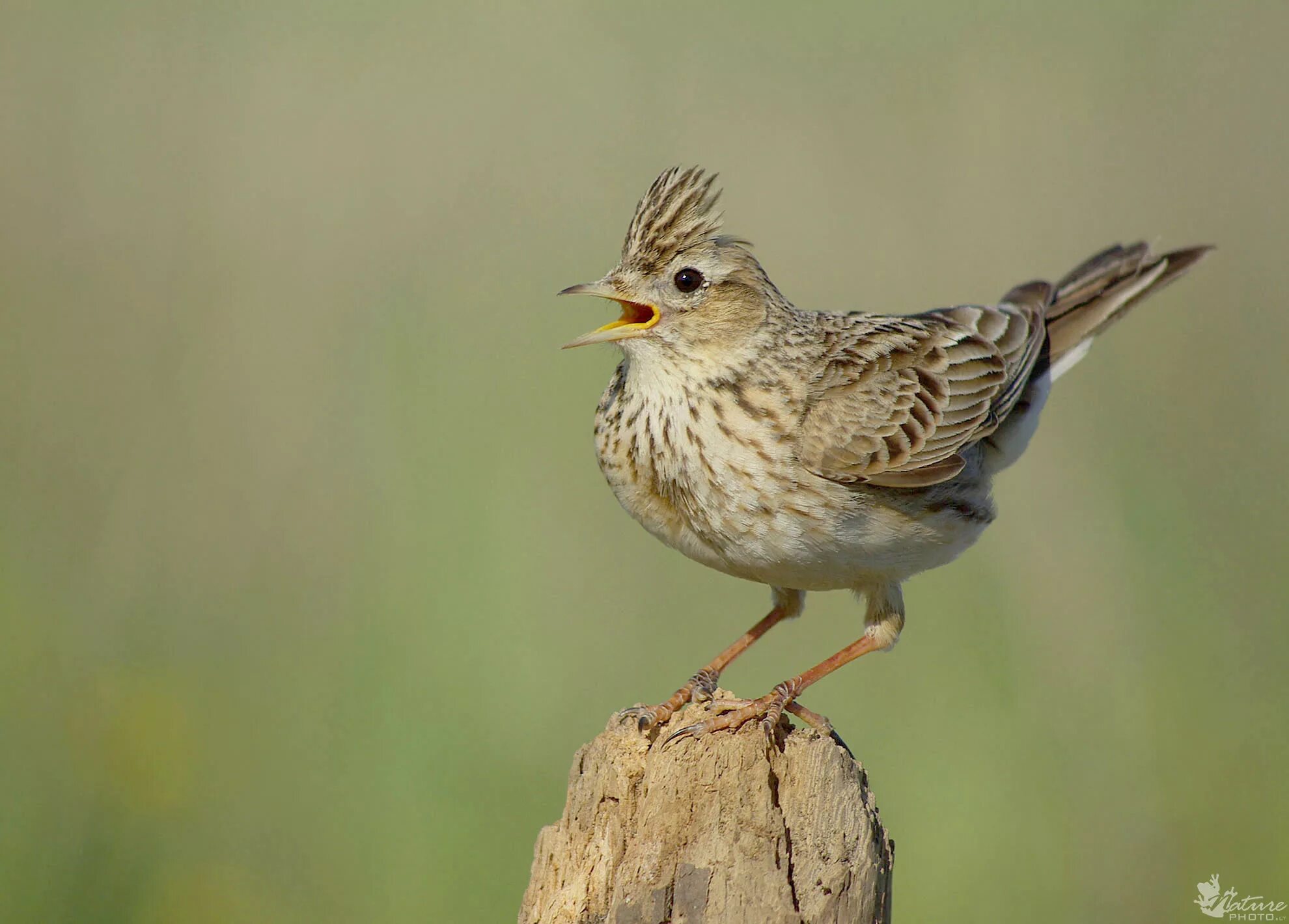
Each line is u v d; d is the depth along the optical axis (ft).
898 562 31.01
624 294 30.45
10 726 39.09
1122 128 61.36
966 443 32.55
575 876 23.54
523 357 54.29
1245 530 46.98
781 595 32.14
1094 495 48.44
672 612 46.52
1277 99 62.54
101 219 55.67
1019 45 65.82
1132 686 43.01
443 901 38.75
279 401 50.44
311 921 38.27
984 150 60.95
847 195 59.98
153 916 37.17
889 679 44.55
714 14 65.67
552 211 58.65
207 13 63.62
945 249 57.67
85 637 42.29
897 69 63.57
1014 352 36.01
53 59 60.44
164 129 59.16
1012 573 45.96
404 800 40.40
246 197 57.67
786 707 27.71
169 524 46.34
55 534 44.47
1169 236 58.03
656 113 62.03
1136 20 65.62
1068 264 58.29
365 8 65.57
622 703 43.57
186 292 53.47
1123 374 54.24
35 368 49.75
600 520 48.85
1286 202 59.77
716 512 30.01
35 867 37.17
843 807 23.31
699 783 23.31
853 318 33.91
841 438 30.53
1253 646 43.86
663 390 30.42
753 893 22.35
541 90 62.49
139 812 38.17
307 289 54.70
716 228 30.81
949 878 40.60
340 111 61.00
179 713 39.58
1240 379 53.93
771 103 62.23
